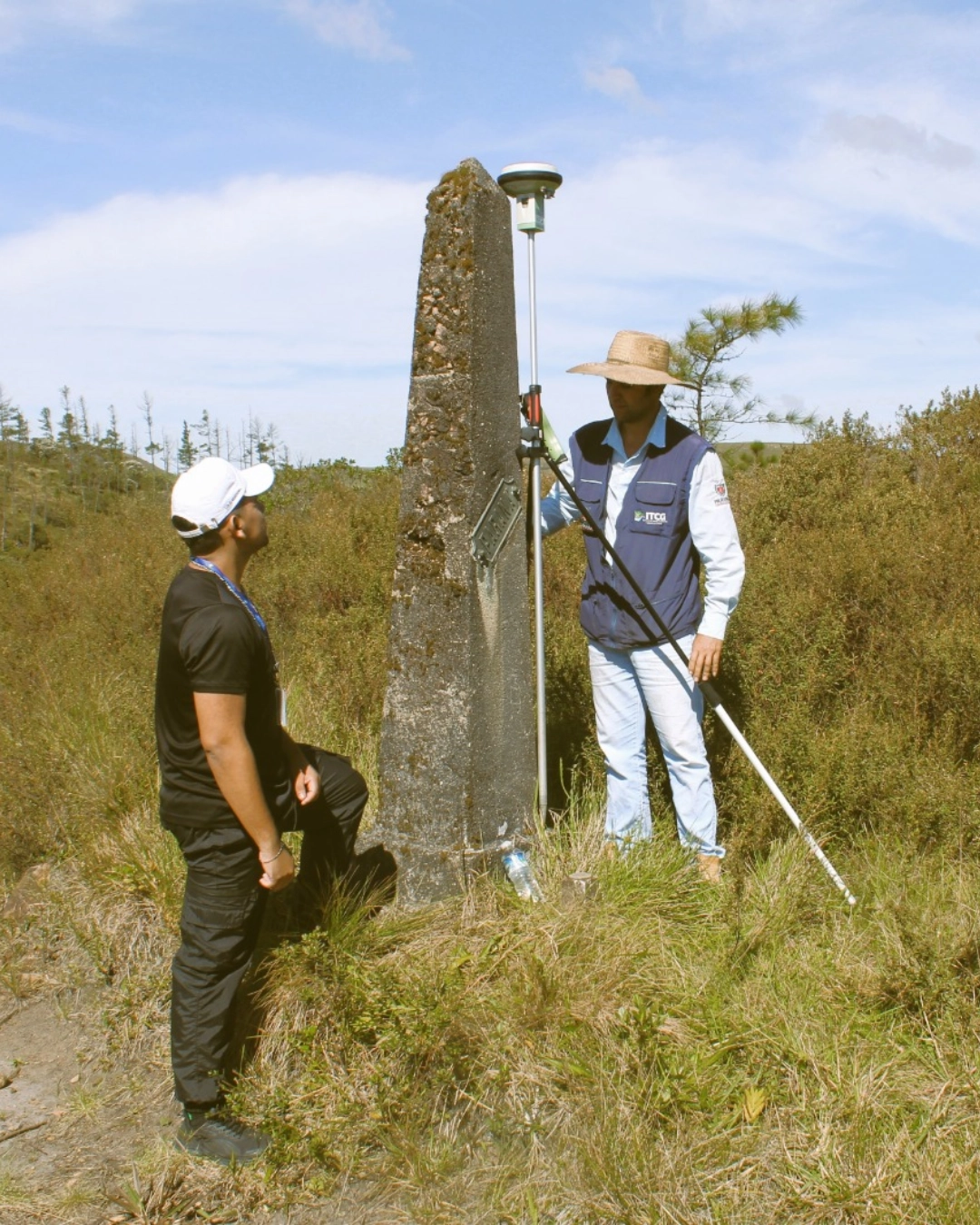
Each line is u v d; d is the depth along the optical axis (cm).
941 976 321
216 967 300
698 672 390
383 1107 298
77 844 460
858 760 429
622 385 385
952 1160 265
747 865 390
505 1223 268
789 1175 270
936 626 532
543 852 398
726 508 389
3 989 399
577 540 787
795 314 1007
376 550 800
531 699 406
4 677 682
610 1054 307
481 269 368
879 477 851
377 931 358
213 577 297
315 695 571
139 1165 299
